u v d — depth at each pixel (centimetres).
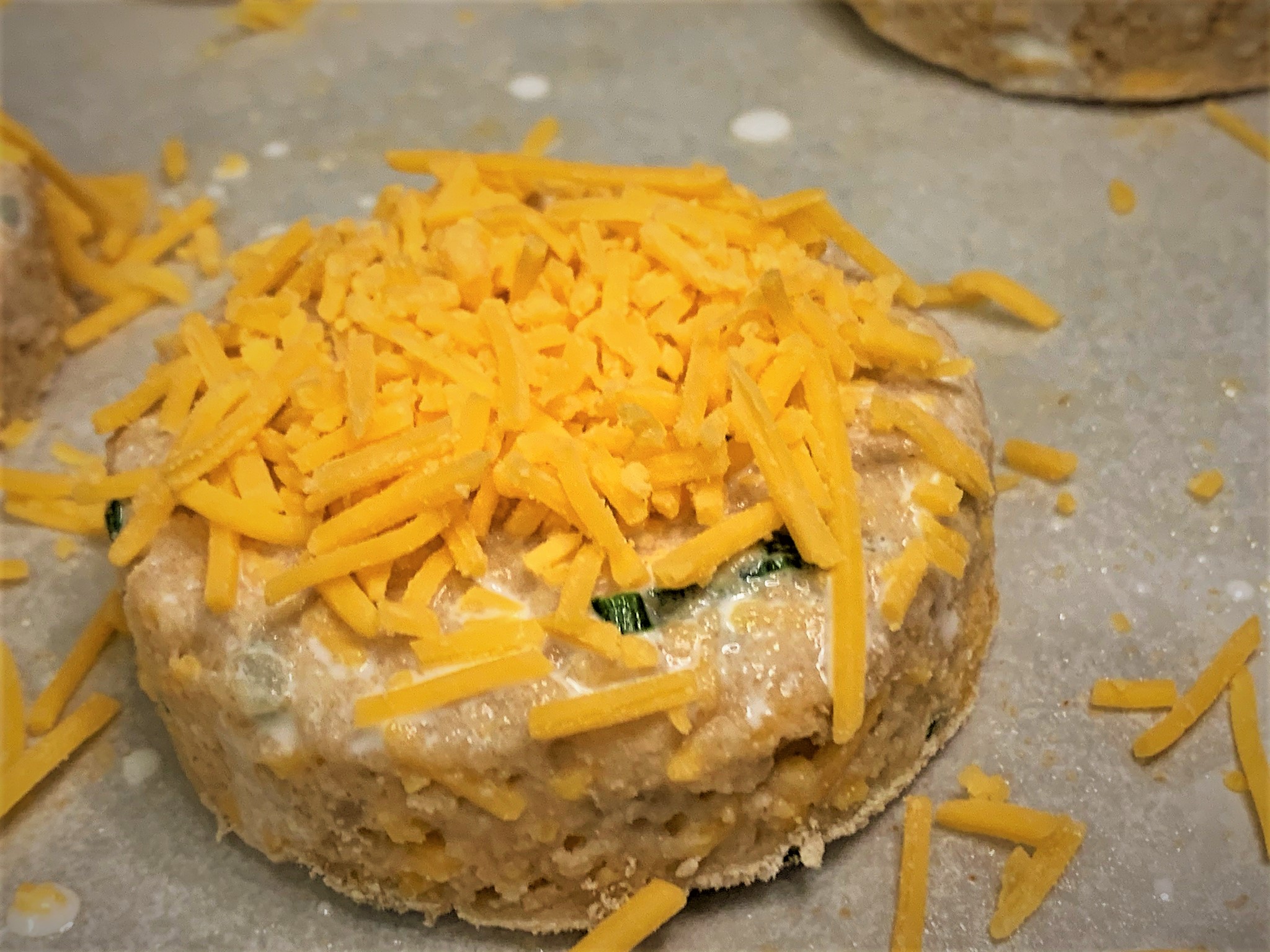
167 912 11
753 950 11
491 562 10
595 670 10
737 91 19
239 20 21
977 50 18
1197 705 12
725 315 11
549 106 19
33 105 19
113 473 12
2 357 15
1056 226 17
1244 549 13
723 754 10
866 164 18
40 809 12
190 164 18
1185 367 15
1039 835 11
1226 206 17
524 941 11
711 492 10
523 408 10
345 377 10
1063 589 13
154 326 16
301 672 10
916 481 11
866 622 10
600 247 11
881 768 11
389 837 11
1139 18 17
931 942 11
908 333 11
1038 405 15
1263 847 11
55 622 14
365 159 18
